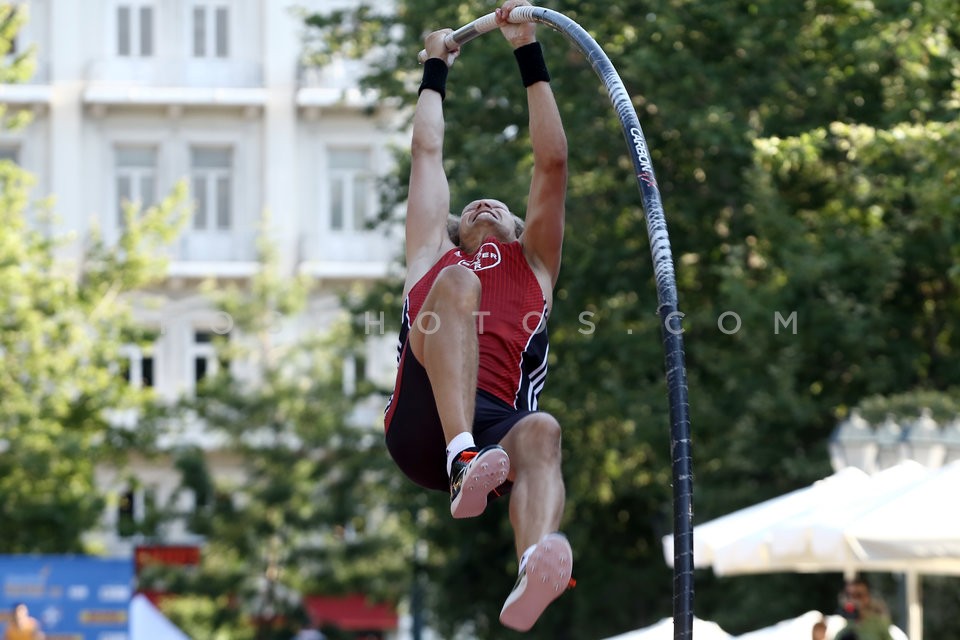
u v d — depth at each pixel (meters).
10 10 72.44
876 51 46.19
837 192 51.81
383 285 58.88
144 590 81.38
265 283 84.31
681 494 12.18
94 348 73.38
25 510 69.50
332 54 64.06
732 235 52.69
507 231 14.43
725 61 52.12
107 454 75.50
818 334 47.06
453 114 52.69
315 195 100.00
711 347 49.94
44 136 98.12
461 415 12.61
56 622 49.84
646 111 51.84
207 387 79.69
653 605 59.25
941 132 39.91
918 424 32.28
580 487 55.25
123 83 98.94
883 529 26.02
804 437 48.84
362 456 78.12
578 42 14.39
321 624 84.69
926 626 42.56
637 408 49.59
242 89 98.81
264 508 78.44
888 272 47.06
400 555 79.06
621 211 52.78
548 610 60.78
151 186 99.25
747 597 48.69
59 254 97.12
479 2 52.56
